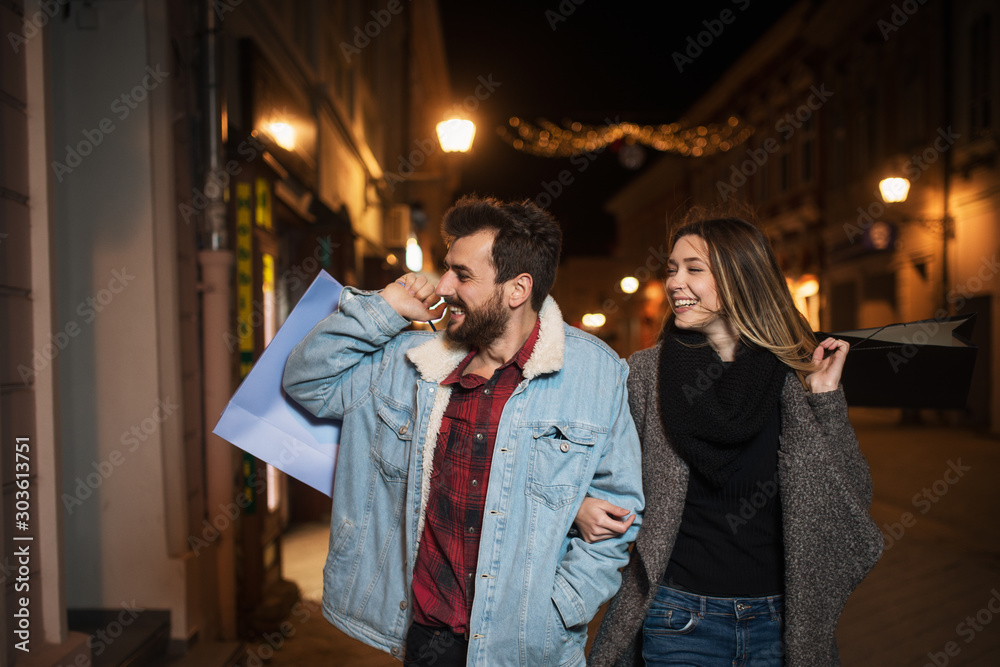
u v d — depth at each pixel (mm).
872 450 9711
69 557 3279
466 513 1722
